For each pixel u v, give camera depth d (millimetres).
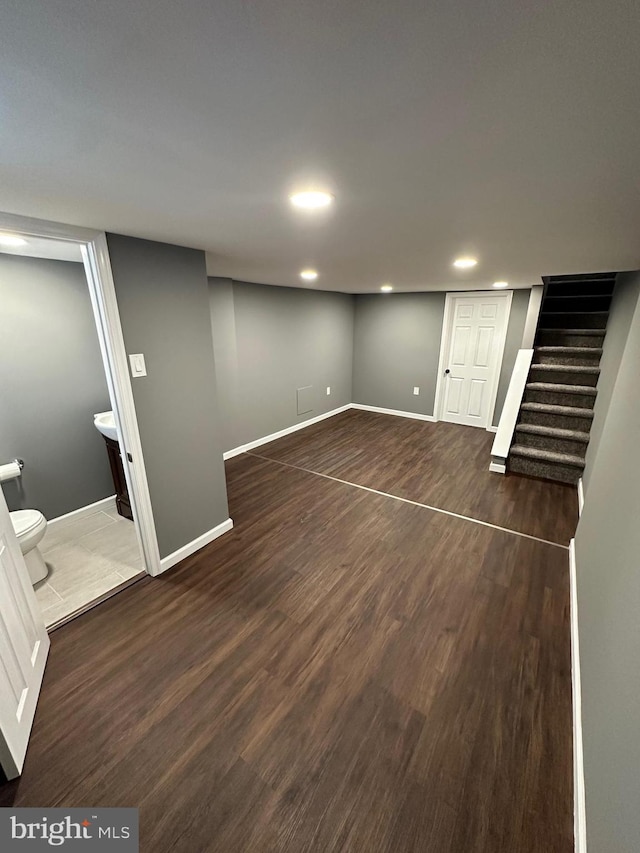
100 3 463
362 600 2102
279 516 3018
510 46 539
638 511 1221
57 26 498
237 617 1983
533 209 1342
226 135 821
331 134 820
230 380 4086
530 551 2547
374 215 1437
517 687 1606
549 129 787
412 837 1144
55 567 2404
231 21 496
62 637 1855
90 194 1210
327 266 2793
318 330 5328
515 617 1979
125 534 2781
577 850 1084
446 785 1269
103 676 1651
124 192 1195
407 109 718
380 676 1653
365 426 5496
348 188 1153
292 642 1826
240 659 1734
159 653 1766
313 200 1273
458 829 1161
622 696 1006
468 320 5188
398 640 1839
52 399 2760
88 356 2914
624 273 3166
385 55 566
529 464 3746
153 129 796
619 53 541
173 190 1169
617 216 1402
